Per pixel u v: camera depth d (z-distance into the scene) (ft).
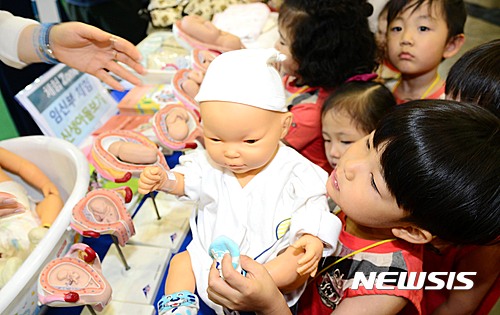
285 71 3.40
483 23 5.99
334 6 2.90
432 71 3.45
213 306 1.72
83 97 3.09
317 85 3.19
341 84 3.10
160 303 1.61
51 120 2.77
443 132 1.37
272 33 4.17
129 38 4.23
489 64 1.86
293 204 1.74
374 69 3.35
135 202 2.39
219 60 1.57
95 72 2.45
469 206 1.34
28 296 1.66
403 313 1.94
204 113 1.52
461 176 1.32
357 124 2.67
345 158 1.66
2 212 1.96
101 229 1.70
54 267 1.55
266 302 1.42
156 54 3.70
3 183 2.35
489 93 1.82
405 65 3.32
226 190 1.78
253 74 1.49
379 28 3.76
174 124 2.29
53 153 2.44
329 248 1.63
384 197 1.49
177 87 2.50
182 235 2.20
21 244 2.14
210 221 1.83
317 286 1.90
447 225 1.42
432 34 3.14
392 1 3.26
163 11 4.42
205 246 1.80
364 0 3.19
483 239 1.43
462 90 1.93
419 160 1.36
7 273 1.91
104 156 2.01
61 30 2.22
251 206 1.74
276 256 1.69
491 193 1.33
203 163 1.88
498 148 1.35
